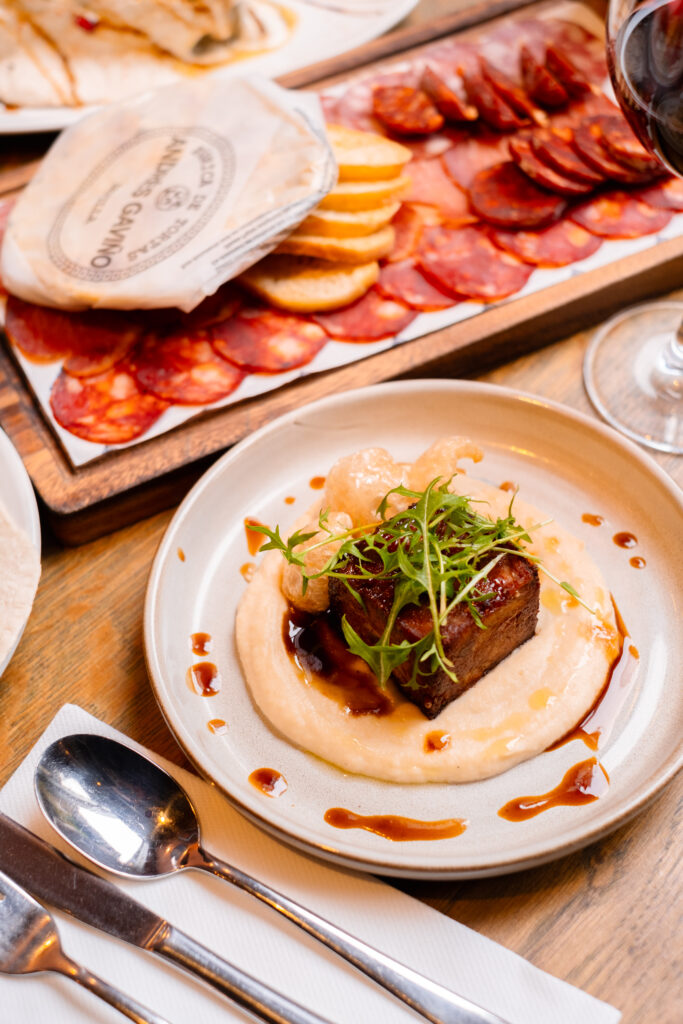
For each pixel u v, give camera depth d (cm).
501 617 53
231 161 69
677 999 48
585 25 80
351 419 60
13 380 65
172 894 50
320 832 50
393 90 76
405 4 82
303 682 54
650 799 49
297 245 66
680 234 68
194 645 55
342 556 54
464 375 66
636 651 54
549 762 52
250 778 52
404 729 53
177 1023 47
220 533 58
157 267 64
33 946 48
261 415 62
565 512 58
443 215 70
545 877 50
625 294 67
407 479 56
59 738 53
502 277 67
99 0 76
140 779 52
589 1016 47
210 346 65
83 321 67
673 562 56
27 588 54
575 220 69
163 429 62
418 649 51
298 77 78
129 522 61
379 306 66
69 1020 48
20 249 67
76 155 71
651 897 50
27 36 78
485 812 51
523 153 70
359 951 48
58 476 61
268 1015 47
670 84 52
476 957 48
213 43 80
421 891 50
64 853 51
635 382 64
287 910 49
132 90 78
